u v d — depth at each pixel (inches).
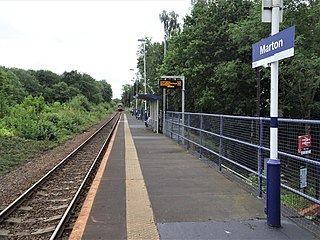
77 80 5036.9
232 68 985.5
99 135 1204.5
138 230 229.8
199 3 1298.0
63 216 277.7
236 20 1152.2
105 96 6855.3
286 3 862.5
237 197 313.6
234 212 267.6
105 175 422.0
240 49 986.1
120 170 456.4
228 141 427.5
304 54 826.8
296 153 268.2
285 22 861.8
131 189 346.9
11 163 634.8
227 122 428.5
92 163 591.2
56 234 240.8
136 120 2442.2
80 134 1374.3
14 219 299.0
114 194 327.0
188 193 329.7
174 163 514.6
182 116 743.1
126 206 286.2
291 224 238.5
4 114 1385.3
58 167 546.6
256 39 890.1
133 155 605.0
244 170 376.2
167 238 214.4
